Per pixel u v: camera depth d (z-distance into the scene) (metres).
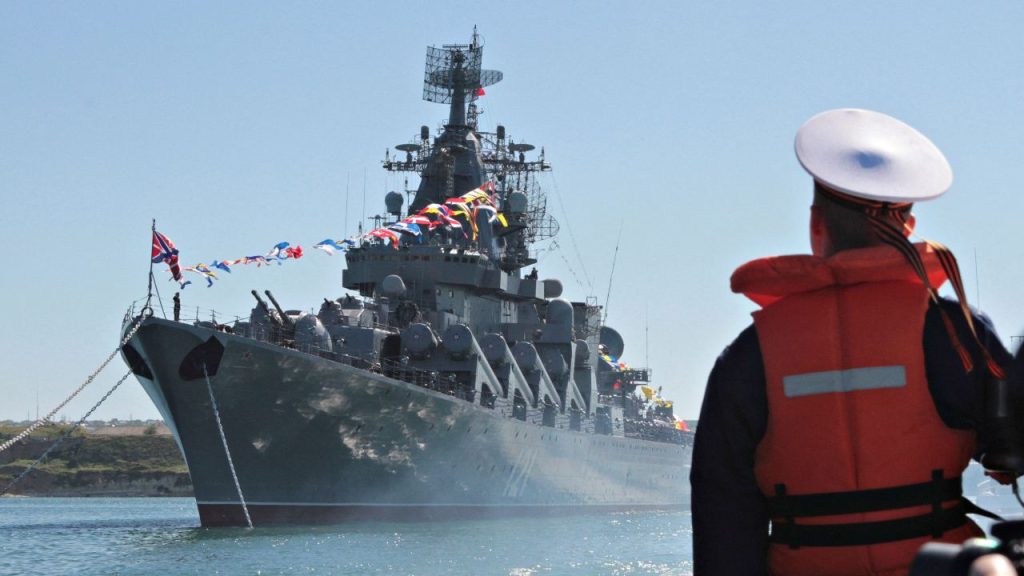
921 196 2.76
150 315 32.47
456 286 47.41
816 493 3.01
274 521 35.44
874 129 2.94
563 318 51.62
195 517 53.19
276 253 33.00
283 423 34.28
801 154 2.92
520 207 50.72
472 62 50.25
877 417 2.95
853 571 2.96
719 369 3.19
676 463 63.66
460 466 40.84
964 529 2.98
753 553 3.11
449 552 29.91
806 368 3.03
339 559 27.75
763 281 3.07
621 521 46.50
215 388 32.84
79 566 26.98
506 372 44.91
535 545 32.62
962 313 2.98
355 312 42.06
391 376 41.50
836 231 3.08
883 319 2.99
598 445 52.06
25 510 65.56
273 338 35.50
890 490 2.94
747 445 3.12
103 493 104.44
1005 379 2.79
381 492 37.91
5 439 108.12
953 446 2.96
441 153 48.41
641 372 64.56
